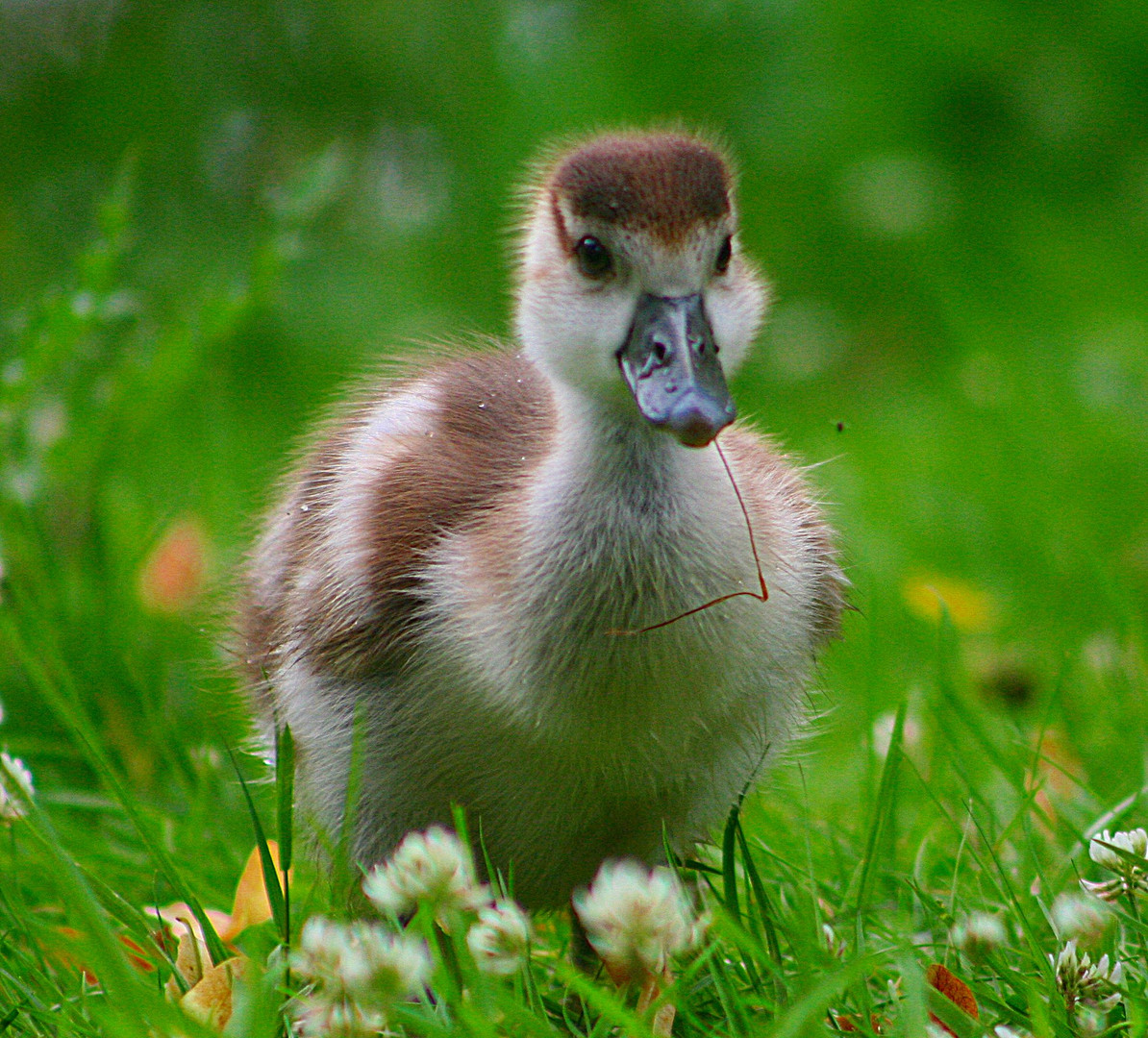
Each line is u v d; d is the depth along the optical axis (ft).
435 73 75.56
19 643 28.55
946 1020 19.80
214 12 75.36
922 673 40.01
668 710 23.39
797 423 66.54
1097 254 70.54
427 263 71.46
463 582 23.61
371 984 18.10
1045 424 56.54
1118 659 35.81
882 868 26.08
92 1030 19.98
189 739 35.32
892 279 73.15
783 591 24.47
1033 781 28.14
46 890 26.43
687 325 23.35
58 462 39.93
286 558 27.48
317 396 64.75
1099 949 21.25
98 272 38.29
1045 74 74.28
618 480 23.53
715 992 22.21
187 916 24.95
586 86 72.23
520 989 19.99
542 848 25.16
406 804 24.79
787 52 74.59
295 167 73.56
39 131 73.26
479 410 26.94
